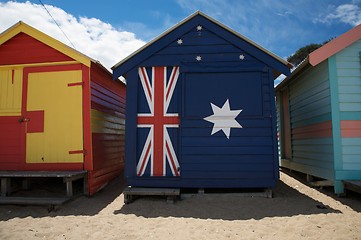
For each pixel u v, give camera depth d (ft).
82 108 23.75
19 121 24.25
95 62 23.85
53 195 23.26
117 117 31.73
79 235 15.26
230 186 21.56
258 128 21.77
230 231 15.31
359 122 22.11
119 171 32.24
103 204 21.31
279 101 37.09
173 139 22.44
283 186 25.94
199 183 21.68
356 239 13.99
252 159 21.58
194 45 22.86
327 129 23.15
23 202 19.76
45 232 15.71
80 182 27.58
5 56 24.72
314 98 25.63
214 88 22.26
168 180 21.91
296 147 30.99
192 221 17.02
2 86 24.71
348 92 22.41
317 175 25.07
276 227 15.74
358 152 21.86
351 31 22.52
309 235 14.60
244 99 22.06
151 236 14.84
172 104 22.70
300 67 25.38
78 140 23.59
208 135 21.94
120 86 33.14
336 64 22.77
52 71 24.34
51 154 23.73
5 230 16.11
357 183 20.02
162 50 23.00
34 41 24.59
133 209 19.74
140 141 22.54
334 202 20.45
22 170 23.79
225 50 22.61
